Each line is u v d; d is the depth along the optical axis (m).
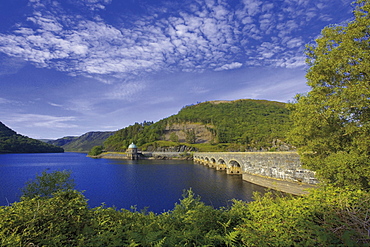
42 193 9.44
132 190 36.59
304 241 4.70
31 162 110.25
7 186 41.38
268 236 5.02
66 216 6.13
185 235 5.53
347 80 11.13
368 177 9.32
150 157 133.25
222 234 6.23
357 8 10.99
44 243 4.90
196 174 56.00
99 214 7.36
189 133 169.88
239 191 31.95
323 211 5.56
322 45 12.29
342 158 10.34
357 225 4.84
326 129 12.15
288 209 5.81
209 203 26.58
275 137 109.81
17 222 5.38
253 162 37.62
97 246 5.09
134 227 6.64
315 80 12.05
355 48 9.97
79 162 110.38
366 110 10.27
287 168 27.72
